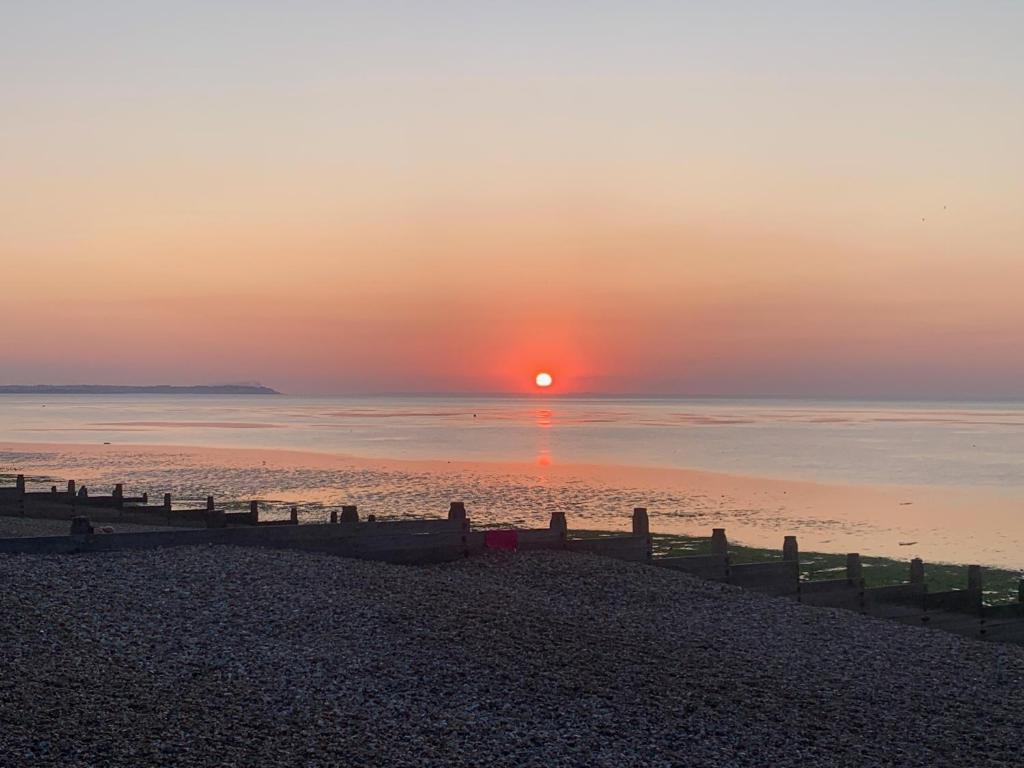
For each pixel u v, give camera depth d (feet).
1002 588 112.16
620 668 59.47
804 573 119.03
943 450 360.07
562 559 84.84
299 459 289.94
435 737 47.80
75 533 78.23
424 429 526.16
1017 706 57.93
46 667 51.98
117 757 42.50
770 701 55.77
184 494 189.78
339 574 74.64
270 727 47.34
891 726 53.36
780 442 410.72
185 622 61.57
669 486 220.02
